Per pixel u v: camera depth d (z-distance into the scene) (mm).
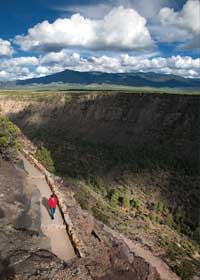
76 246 18531
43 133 159875
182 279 34156
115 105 164875
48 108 189375
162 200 88188
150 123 143750
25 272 14242
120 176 99500
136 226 51344
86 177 86688
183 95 147250
